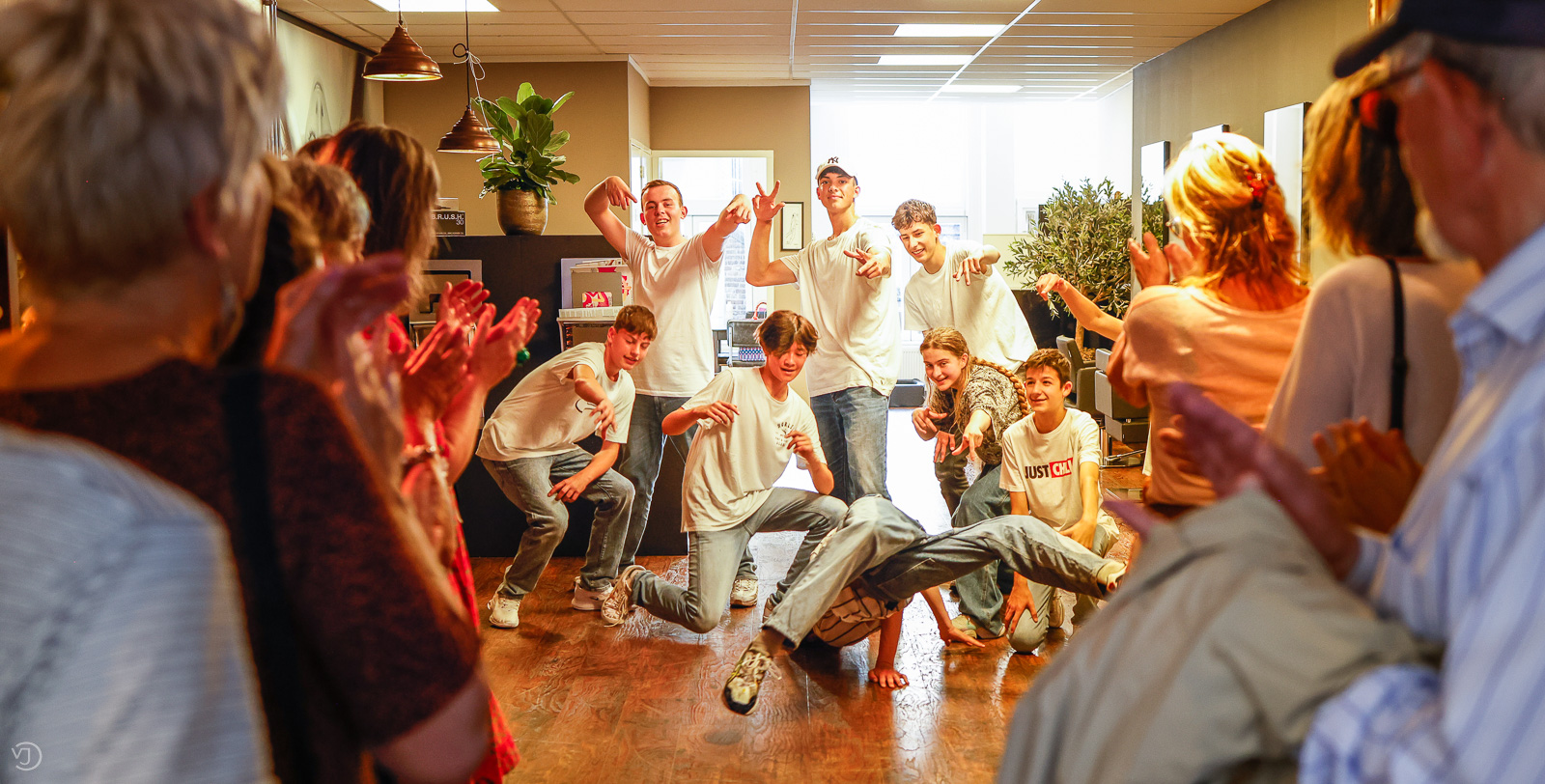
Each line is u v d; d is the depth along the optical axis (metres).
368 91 8.22
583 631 3.77
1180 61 8.48
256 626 0.70
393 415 1.02
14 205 0.64
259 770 0.61
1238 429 0.86
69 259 0.66
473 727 0.80
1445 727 0.60
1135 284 9.30
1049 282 2.92
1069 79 10.18
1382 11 1.57
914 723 2.91
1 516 0.53
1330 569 0.85
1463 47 0.70
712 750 2.75
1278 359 1.62
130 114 0.63
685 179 12.03
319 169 1.24
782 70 9.39
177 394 0.68
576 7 6.90
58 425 0.65
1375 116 1.18
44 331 0.68
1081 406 7.75
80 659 0.53
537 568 3.79
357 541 0.72
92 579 0.54
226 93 0.68
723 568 3.42
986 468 3.80
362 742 0.76
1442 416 1.18
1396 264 1.21
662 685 3.23
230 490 0.68
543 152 4.79
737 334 8.99
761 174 10.59
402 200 1.48
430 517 1.28
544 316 4.80
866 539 2.86
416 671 0.74
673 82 9.84
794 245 10.12
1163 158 8.73
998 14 7.27
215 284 0.74
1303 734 0.71
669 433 3.43
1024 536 2.81
